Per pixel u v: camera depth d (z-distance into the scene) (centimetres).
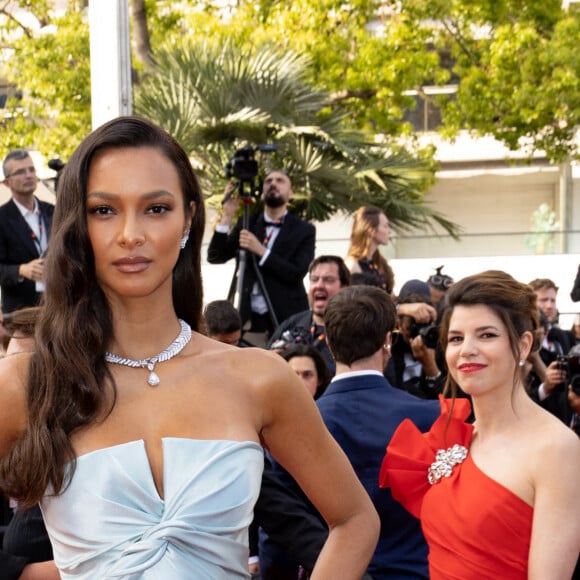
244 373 167
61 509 153
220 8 1541
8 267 630
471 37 1556
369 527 179
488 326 237
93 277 161
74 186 159
